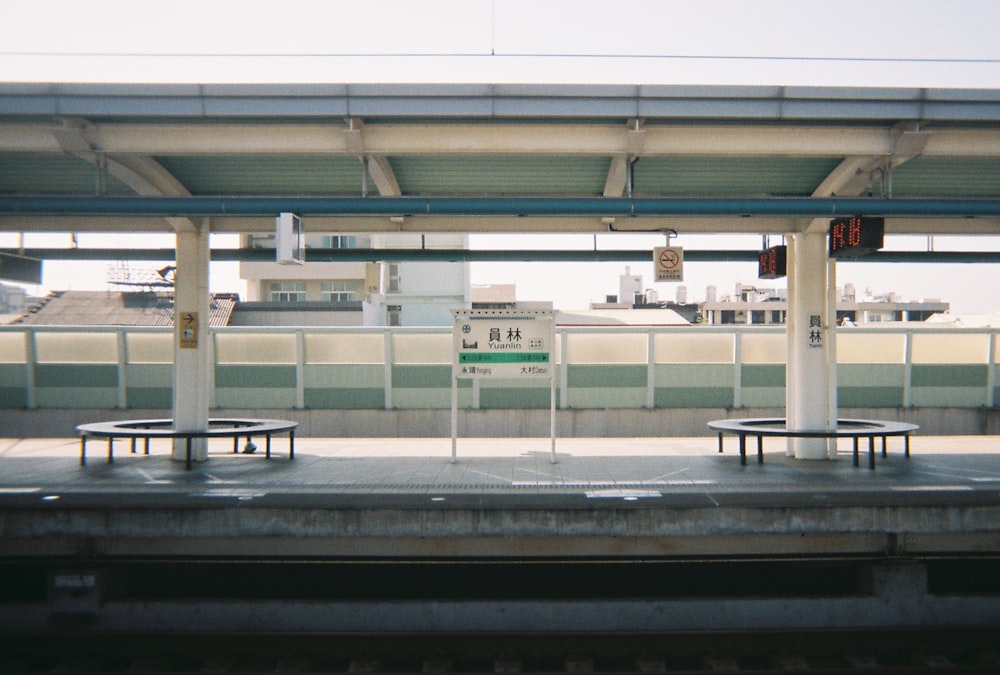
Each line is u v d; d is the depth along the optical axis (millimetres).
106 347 17797
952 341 17766
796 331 11523
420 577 8234
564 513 7840
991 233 12219
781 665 6836
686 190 11516
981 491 8672
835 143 9219
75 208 8719
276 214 8750
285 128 9125
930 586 8281
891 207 8812
